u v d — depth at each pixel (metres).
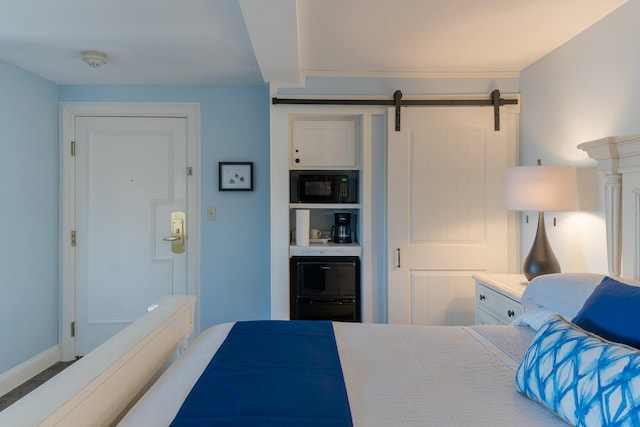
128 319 2.96
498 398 1.02
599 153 1.69
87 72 2.62
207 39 2.12
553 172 1.95
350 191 2.98
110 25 1.94
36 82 2.66
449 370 1.19
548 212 2.34
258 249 2.98
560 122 2.23
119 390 1.01
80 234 2.93
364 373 1.17
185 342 1.57
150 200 2.97
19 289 2.51
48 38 2.08
